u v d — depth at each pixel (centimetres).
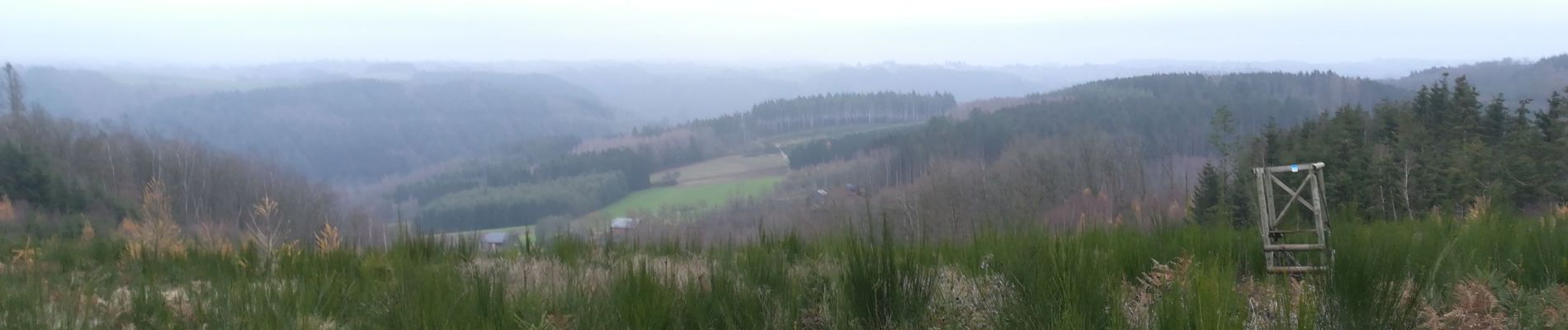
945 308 415
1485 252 515
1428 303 391
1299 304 331
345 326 425
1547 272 454
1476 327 370
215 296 477
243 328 408
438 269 536
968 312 414
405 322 388
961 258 565
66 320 412
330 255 679
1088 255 410
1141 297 399
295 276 595
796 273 498
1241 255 524
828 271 500
